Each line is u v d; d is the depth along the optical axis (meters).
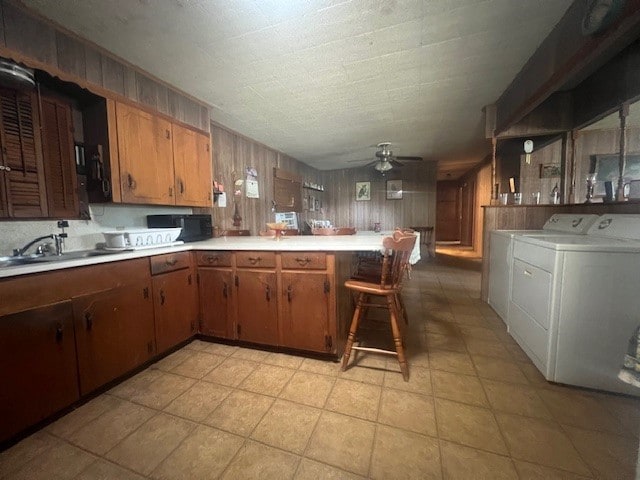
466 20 1.69
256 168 4.33
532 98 2.09
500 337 2.27
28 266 1.28
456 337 2.27
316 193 6.61
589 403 1.46
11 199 1.60
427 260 5.89
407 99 2.81
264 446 1.23
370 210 6.70
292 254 1.94
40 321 1.33
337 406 1.48
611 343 1.51
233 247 2.09
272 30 1.75
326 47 1.94
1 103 1.55
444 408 1.45
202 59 2.06
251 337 2.11
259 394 1.59
